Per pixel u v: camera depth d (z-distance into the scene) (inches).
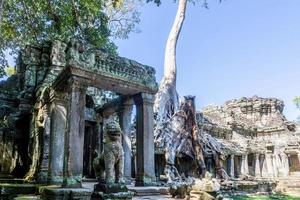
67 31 766.5
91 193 347.3
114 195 322.0
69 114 412.8
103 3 804.0
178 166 856.3
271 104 1679.4
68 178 381.4
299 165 1505.9
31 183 496.4
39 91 591.8
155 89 537.3
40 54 693.3
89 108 692.7
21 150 642.8
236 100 1742.1
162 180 724.0
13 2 693.9
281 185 1283.2
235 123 1409.9
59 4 724.0
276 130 1525.6
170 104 936.9
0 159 620.4
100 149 666.2
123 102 564.7
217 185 415.8
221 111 1515.7
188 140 873.5
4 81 813.9
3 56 788.0
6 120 641.0
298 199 1059.9
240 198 868.6
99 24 856.9
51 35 765.9
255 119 1672.0
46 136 530.0
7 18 721.0
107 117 645.3
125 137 553.6
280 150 1456.7
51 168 474.0
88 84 440.5
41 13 735.7
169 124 850.1
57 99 500.4
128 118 565.9
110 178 333.4
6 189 411.8
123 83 492.7
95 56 462.9
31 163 589.0
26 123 658.8
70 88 426.9
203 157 897.5
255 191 1083.9
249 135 1535.4
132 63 518.0
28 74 666.8
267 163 1428.4
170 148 791.7
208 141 1023.6
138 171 505.0
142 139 508.1
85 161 677.3
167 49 1075.3
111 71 474.9
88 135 689.6
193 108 915.4
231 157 1189.1
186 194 417.7
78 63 430.0
